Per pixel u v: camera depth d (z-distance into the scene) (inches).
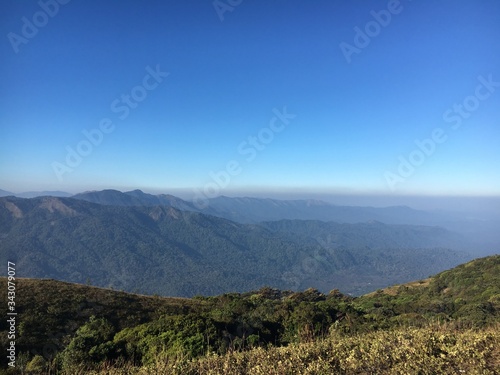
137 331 496.1
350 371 190.7
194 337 451.5
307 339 271.9
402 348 209.6
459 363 189.6
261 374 187.5
